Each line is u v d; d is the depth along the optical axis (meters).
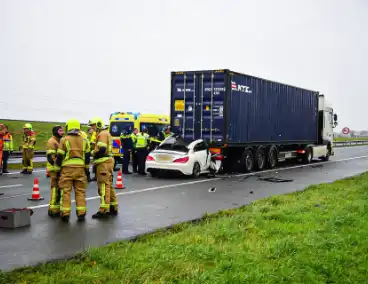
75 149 8.92
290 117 23.75
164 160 16.70
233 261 5.92
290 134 23.78
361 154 36.81
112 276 5.26
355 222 8.38
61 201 8.91
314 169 22.28
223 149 18.58
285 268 5.75
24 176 16.84
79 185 9.05
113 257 5.92
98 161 9.33
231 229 7.72
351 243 6.99
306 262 6.00
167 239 7.15
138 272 5.40
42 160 24.45
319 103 28.22
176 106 18.91
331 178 18.11
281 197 11.75
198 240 7.07
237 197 12.58
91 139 14.75
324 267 5.82
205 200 11.95
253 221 8.50
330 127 29.27
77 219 9.08
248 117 19.61
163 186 14.54
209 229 7.81
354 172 20.77
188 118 18.67
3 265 5.90
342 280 5.51
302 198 11.80
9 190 13.06
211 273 5.41
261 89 20.66
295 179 17.50
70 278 5.17
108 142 9.48
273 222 8.68
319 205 10.48
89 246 6.80
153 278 5.27
